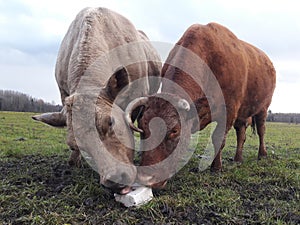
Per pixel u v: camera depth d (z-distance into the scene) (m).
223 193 1.60
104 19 1.91
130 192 1.42
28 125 5.94
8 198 1.47
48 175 1.86
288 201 1.55
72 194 1.53
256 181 1.84
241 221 1.29
